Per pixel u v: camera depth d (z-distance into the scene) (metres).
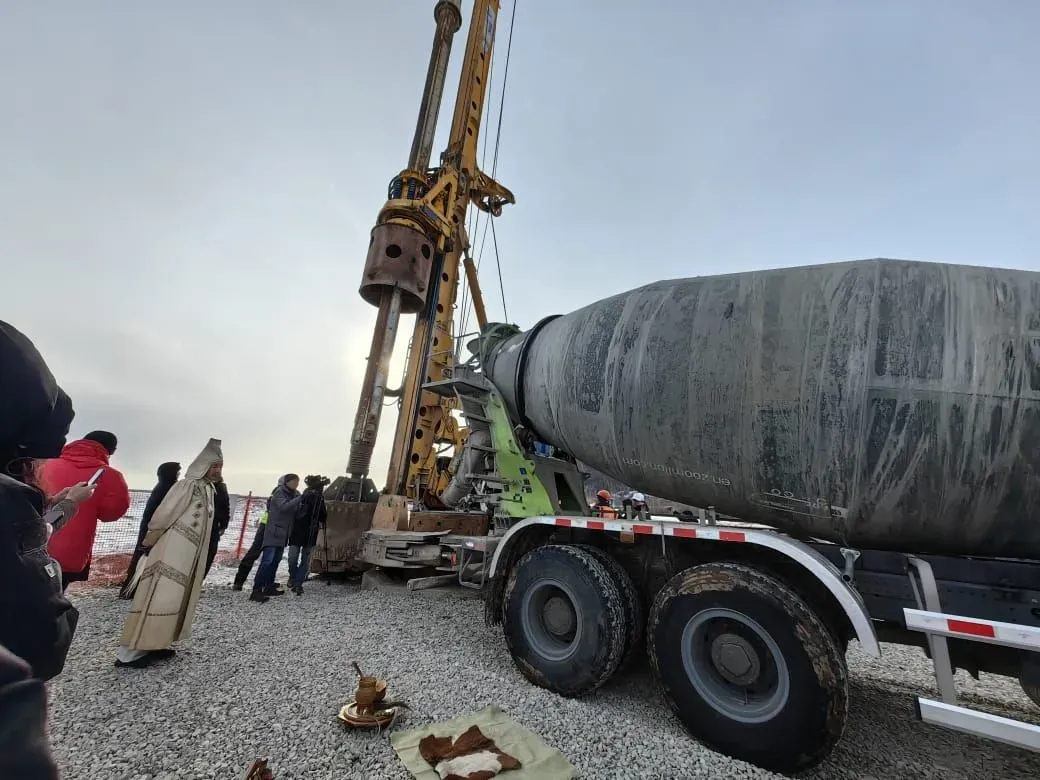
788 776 2.54
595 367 4.15
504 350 5.88
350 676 3.49
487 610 4.20
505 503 5.43
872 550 3.09
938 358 2.69
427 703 3.13
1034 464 2.48
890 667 4.70
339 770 2.37
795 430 3.02
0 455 0.91
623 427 3.87
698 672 2.88
